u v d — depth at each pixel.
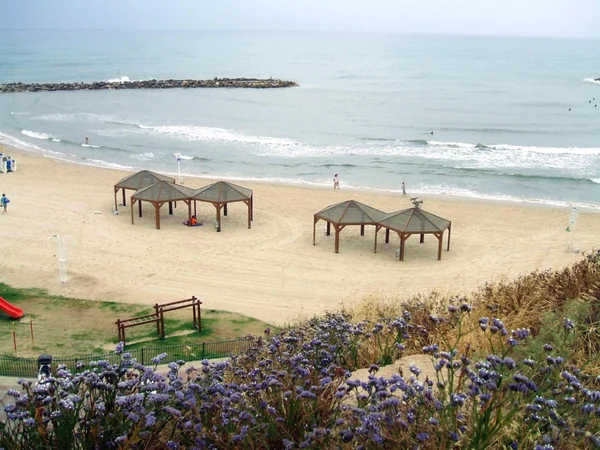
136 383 4.56
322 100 97.50
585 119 79.00
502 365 4.34
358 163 51.66
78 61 189.25
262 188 42.47
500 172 48.47
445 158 54.16
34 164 48.69
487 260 28.38
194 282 25.09
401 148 58.81
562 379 4.74
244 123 73.88
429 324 8.07
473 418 4.09
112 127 69.31
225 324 20.72
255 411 4.68
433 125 72.81
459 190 43.19
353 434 3.99
